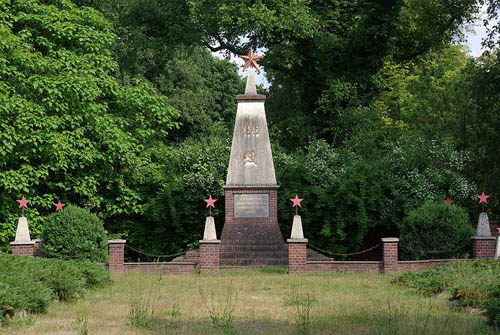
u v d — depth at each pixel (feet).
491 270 52.65
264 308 44.86
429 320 38.65
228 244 76.02
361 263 67.00
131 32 113.91
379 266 66.85
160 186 89.56
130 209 86.94
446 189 88.07
